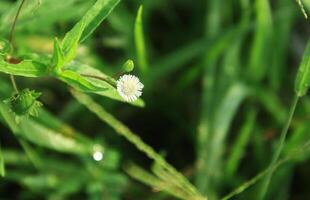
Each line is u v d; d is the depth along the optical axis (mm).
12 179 407
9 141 423
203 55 441
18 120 318
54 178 394
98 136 433
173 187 358
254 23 433
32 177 392
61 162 401
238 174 426
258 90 432
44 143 382
